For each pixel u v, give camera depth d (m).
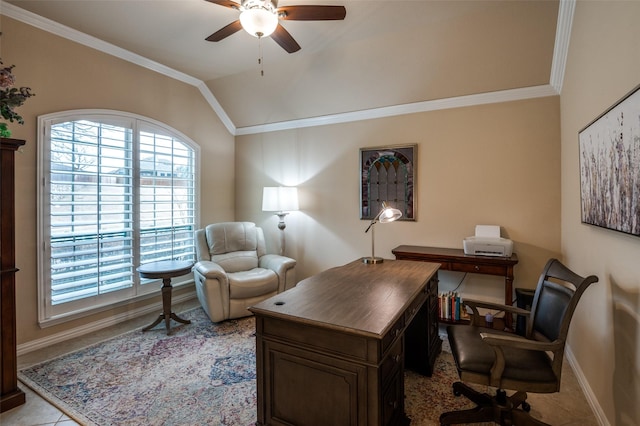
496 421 1.73
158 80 3.55
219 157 4.36
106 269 3.06
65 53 2.78
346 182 3.85
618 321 1.61
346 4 2.39
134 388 2.14
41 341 2.68
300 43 2.98
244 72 3.67
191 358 2.53
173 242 3.71
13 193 1.97
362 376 1.38
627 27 1.47
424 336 2.29
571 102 2.44
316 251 4.06
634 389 1.44
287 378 1.57
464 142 3.22
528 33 2.56
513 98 3.00
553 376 1.50
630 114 1.39
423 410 1.92
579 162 2.21
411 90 3.29
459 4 2.41
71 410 1.92
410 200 3.46
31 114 2.58
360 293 1.81
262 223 4.45
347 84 3.45
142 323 3.23
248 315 3.36
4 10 2.41
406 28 2.72
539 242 2.94
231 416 1.87
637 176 1.33
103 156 3.04
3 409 1.91
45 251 2.67
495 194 3.10
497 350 1.51
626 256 1.53
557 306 1.68
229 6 2.06
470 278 3.23
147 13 2.53
